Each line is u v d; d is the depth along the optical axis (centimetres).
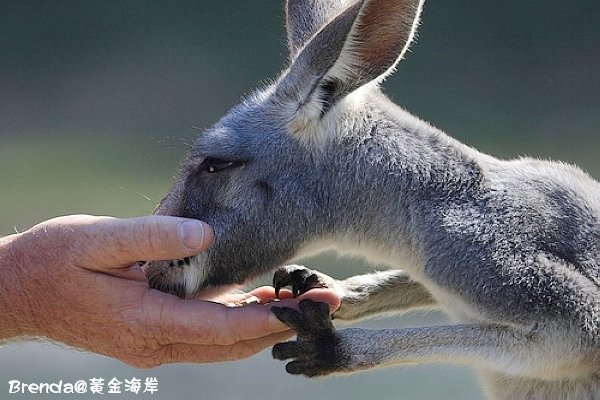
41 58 2944
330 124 1030
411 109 2692
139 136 2612
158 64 2894
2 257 979
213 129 1047
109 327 974
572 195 1045
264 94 1055
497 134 2567
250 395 1706
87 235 952
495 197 1032
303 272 1075
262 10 3064
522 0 3047
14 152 2541
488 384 1075
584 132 2559
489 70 2848
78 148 2555
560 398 1034
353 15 966
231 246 1031
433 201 1034
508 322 991
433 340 983
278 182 1032
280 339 1018
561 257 1012
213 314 964
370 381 1758
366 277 1115
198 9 3084
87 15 3083
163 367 1791
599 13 3002
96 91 2809
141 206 2220
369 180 1040
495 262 999
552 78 2828
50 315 983
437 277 1020
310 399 1698
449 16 3009
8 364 1778
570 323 988
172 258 945
